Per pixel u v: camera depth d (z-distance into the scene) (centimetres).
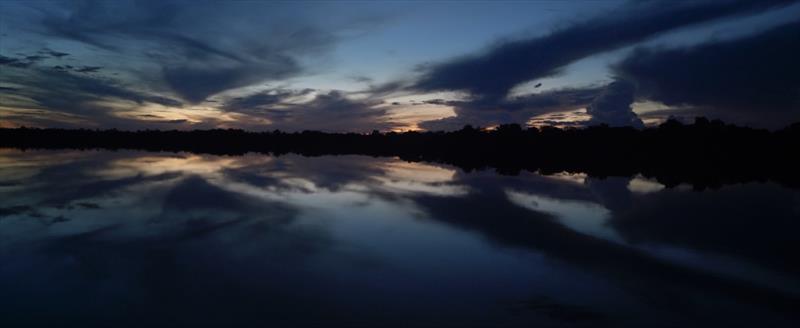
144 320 696
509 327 700
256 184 2414
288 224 1384
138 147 9031
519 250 1131
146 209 1595
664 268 996
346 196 2000
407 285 872
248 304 765
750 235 1312
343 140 11731
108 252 1044
